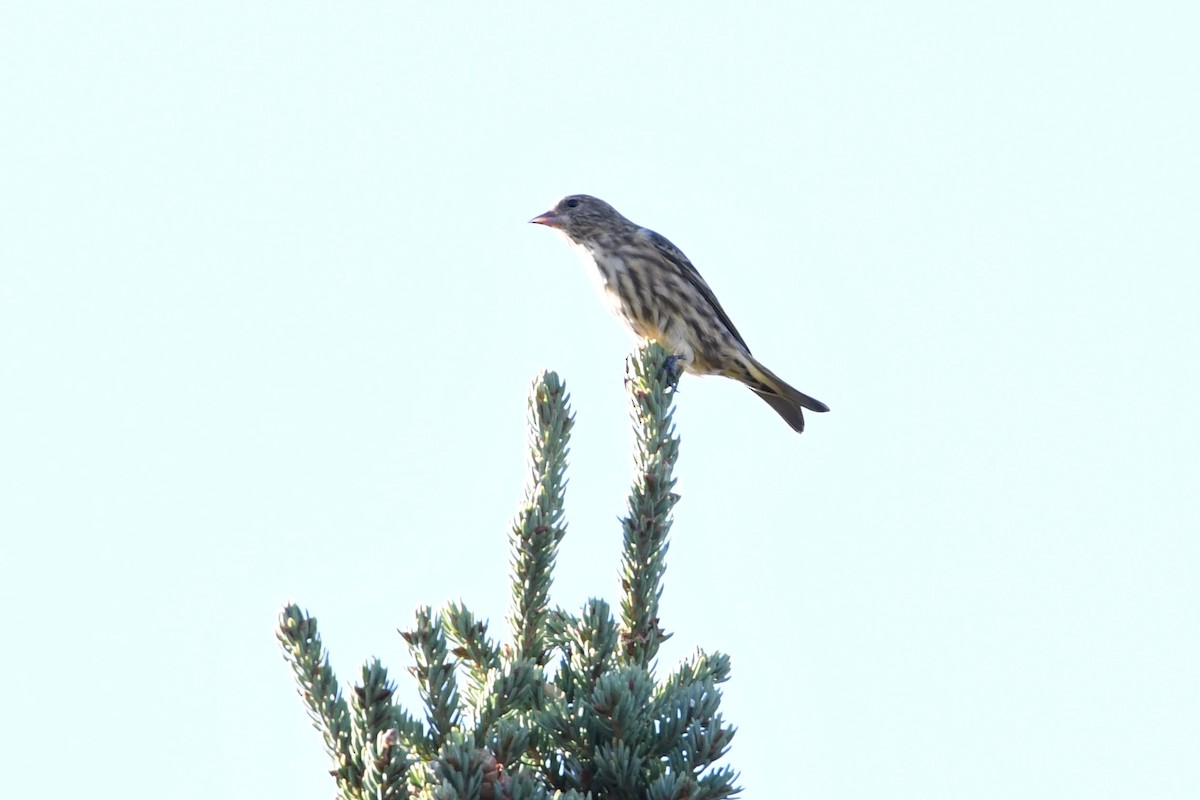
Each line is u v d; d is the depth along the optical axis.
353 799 8.19
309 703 8.38
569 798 7.57
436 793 7.23
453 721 8.47
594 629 9.07
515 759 7.89
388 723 8.17
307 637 8.41
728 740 8.02
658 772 7.98
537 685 8.83
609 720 8.02
